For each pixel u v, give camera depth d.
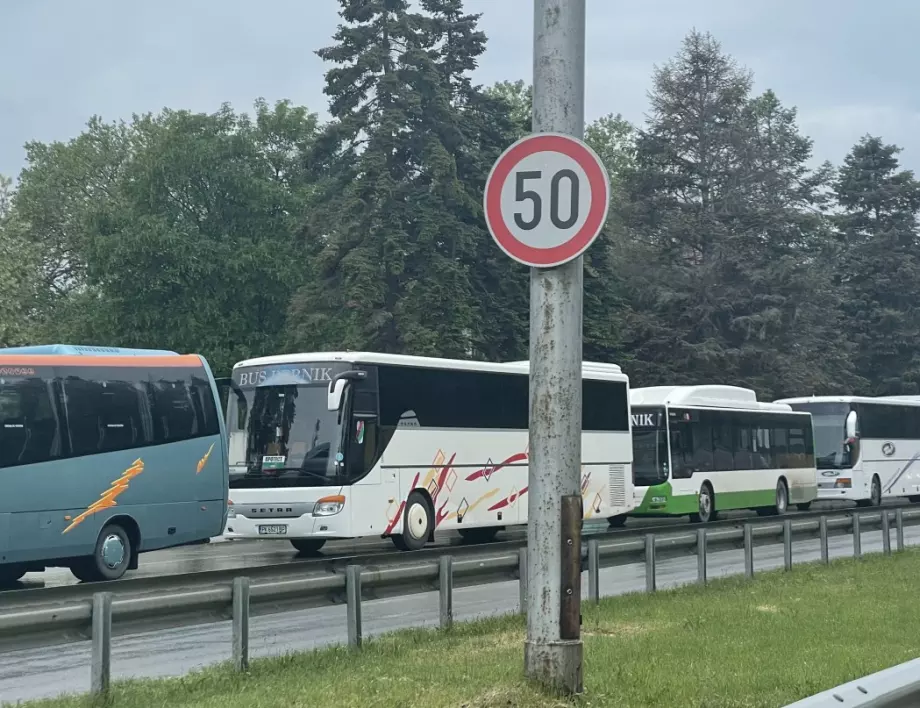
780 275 62.34
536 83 8.35
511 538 28.19
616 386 30.05
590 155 8.15
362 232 47.53
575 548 8.12
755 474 36.41
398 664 9.92
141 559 22.75
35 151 81.06
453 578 12.16
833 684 9.09
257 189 62.97
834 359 66.44
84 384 18.59
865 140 79.12
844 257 76.81
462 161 51.09
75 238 77.75
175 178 62.88
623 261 65.81
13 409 17.50
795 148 72.00
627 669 9.60
